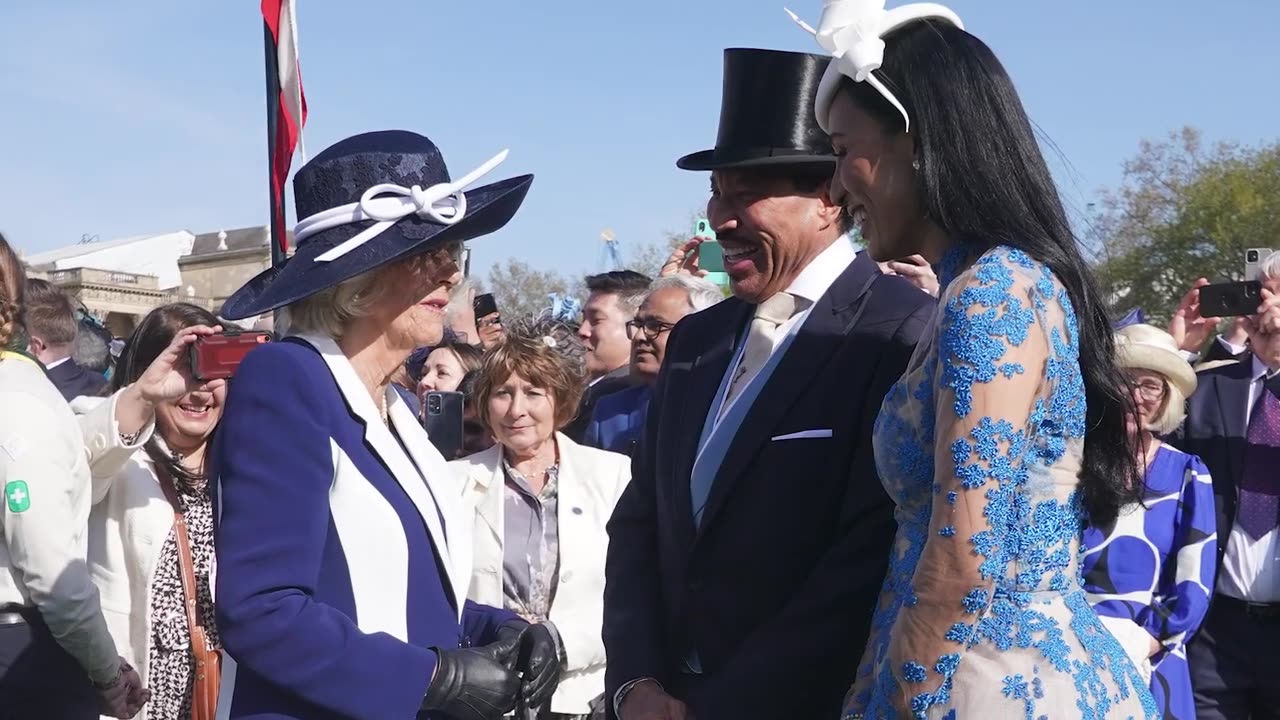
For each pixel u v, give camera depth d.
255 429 2.08
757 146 2.60
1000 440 1.88
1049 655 1.96
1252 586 4.75
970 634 1.94
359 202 2.21
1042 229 2.05
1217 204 27.27
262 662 2.00
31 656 3.01
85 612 2.99
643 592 2.74
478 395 4.03
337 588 2.11
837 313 2.59
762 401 2.55
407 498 2.21
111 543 3.38
